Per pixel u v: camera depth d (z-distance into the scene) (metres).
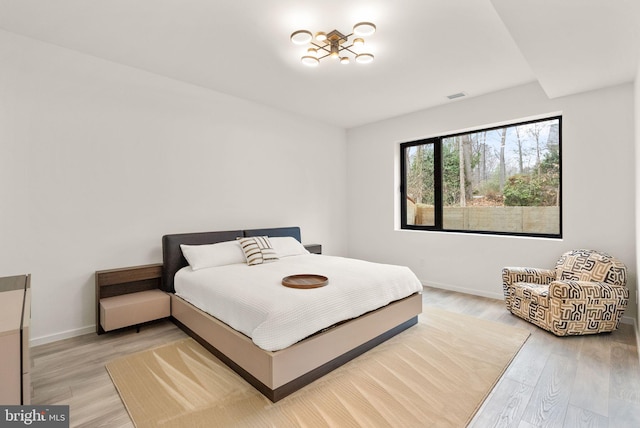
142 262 3.31
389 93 3.97
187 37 2.65
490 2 2.04
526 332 2.91
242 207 4.18
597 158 3.27
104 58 3.04
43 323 2.74
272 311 2.02
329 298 2.30
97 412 1.81
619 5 1.87
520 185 4.04
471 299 3.97
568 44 2.34
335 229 5.50
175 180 3.55
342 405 1.88
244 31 2.55
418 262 4.78
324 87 3.77
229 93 3.98
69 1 2.18
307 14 2.32
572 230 3.44
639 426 1.67
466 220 4.52
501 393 1.99
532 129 3.94
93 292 3.00
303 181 4.96
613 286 2.79
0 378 1.39
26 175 2.65
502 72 3.36
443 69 3.28
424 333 2.91
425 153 4.90
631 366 2.28
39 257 2.72
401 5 2.21
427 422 1.72
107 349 2.61
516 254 3.84
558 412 1.80
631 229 3.09
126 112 3.20
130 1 2.18
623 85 3.11
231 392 2.00
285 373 1.94
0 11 2.29
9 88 2.58
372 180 5.34
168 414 1.79
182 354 2.51
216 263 3.34
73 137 2.88
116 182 3.14
